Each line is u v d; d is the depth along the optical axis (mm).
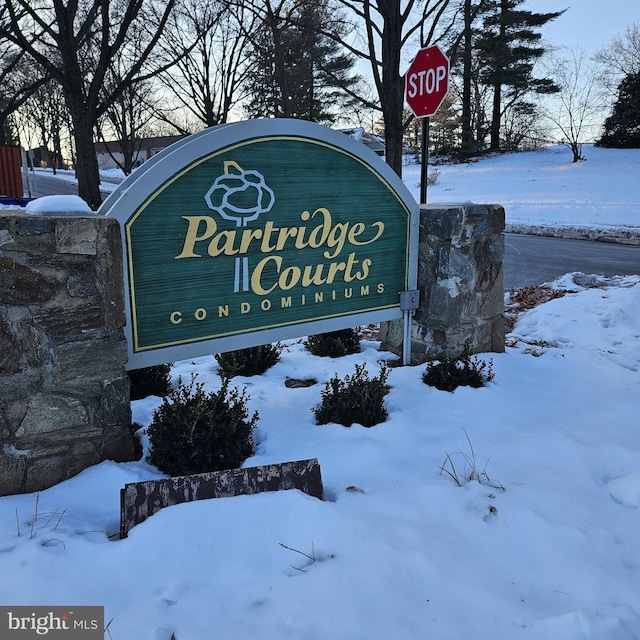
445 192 30297
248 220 4223
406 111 18172
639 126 37562
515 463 3660
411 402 4758
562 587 2533
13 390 3191
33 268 3166
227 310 4230
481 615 2316
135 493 2916
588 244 16047
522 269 12094
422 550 2686
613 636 2160
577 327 7289
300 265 4652
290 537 2730
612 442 3980
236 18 17062
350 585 2426
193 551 2641
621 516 3100
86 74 16312
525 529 2904
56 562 2547
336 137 4645
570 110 35500
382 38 8555
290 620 2242
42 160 60125
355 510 3018
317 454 3750
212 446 3648
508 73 37594
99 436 3523
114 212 3537
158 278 3816
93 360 3430
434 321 5715
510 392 4953
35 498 3178
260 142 4188
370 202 5062
